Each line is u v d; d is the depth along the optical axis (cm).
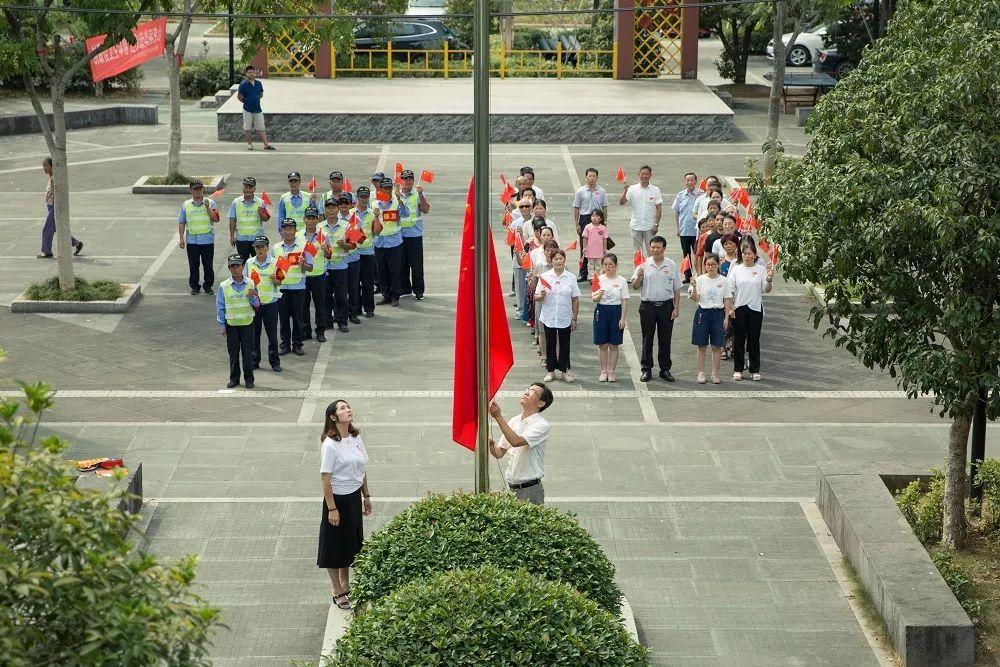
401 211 2067
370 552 956
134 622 557
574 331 1964
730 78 4297
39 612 558
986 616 1101
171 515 1325
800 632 1107
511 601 812
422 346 1884
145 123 3638
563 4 5059
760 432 1572
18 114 3544
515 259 1970
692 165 3106
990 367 1091
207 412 1619
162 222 2588
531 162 3128
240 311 1670
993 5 1109
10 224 2552
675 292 1725
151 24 2753
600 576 959
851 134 1137
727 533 1298
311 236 1873
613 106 3472
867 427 1590
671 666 1052
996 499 1230
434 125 3356
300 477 1427
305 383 1728
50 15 2102
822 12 3025
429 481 1420
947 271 1086
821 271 1152
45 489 582
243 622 1116
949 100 1081
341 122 3356
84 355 1825
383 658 783
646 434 1560
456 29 4281
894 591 1087
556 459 1479
